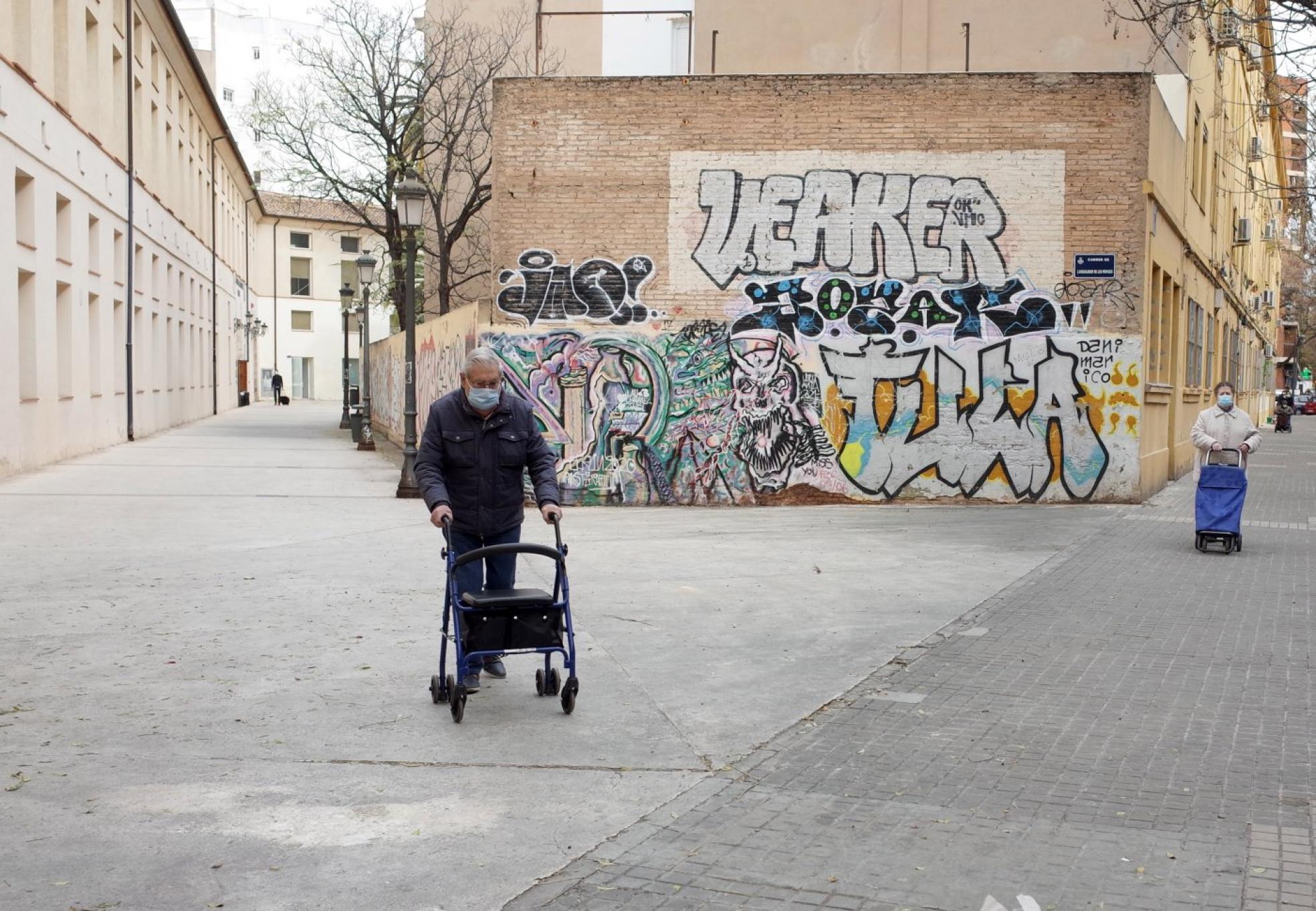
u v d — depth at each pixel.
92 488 18.73
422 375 26.73
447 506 6.62
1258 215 44.34
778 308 17.03
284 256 69.38
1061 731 6.26
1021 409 17.02
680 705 6.70
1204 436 12.91
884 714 6.56
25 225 21.59
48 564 11.34
